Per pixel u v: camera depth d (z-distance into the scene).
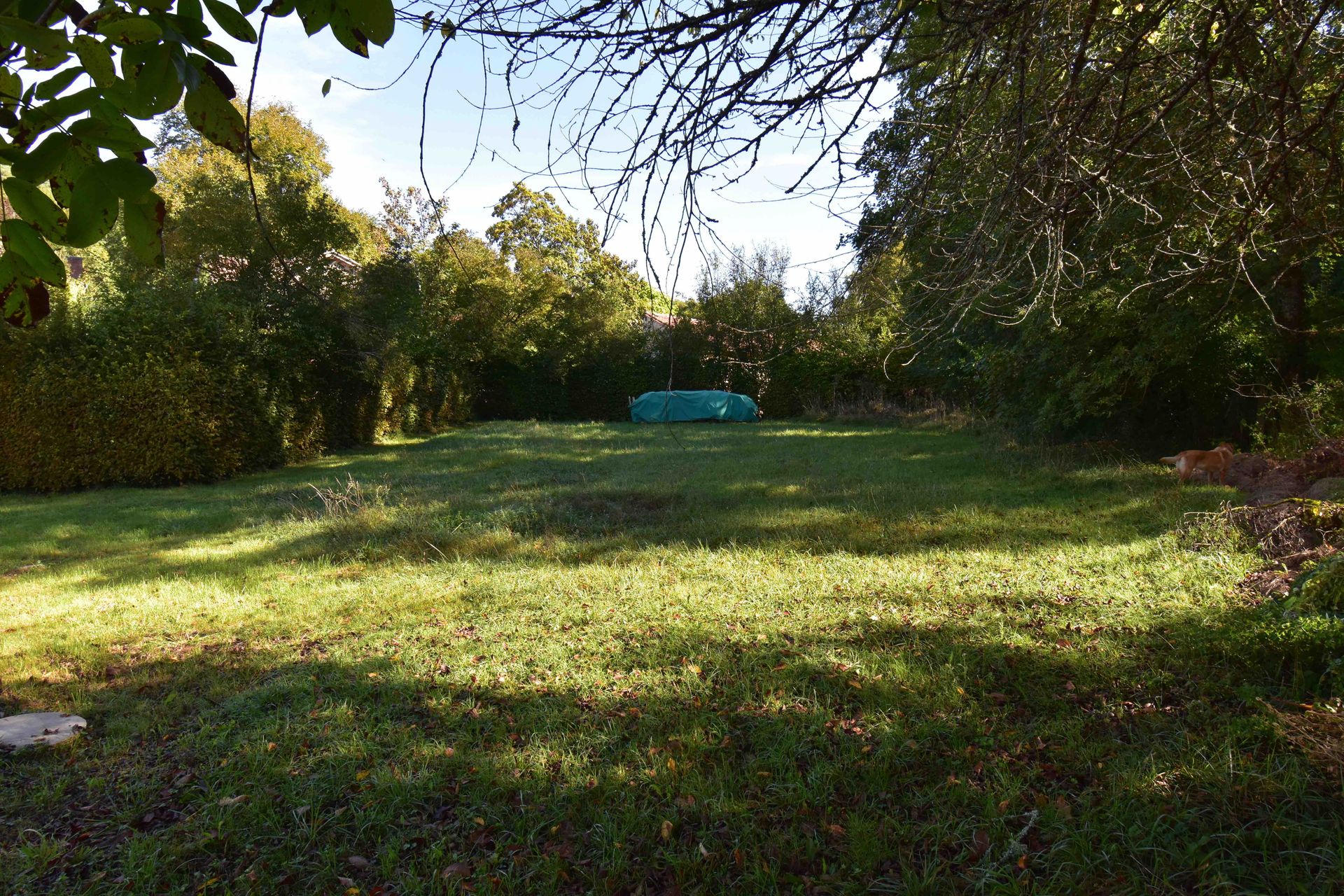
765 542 7.45
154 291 13.56
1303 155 3.54
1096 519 7.50
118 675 4.69
